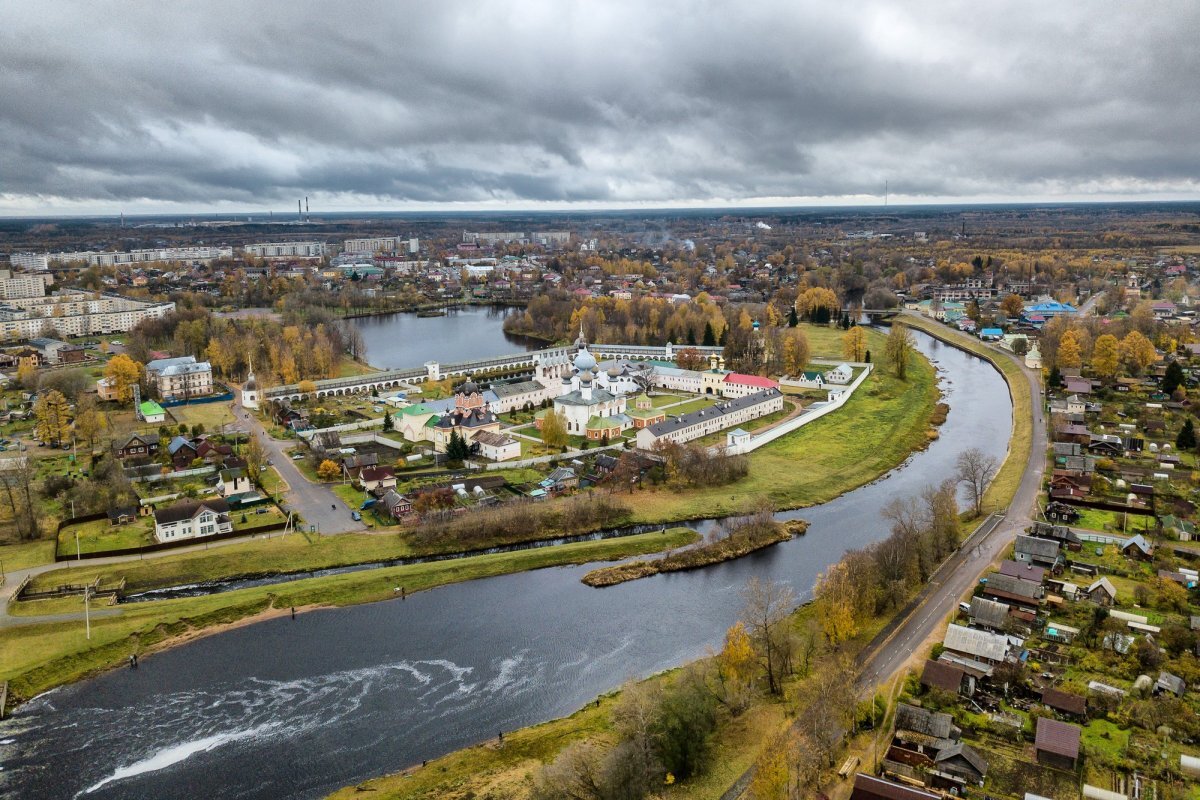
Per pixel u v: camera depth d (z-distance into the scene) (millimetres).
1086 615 181500
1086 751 141875
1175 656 169500
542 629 196500
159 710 167750
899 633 180125
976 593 195375
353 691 173250
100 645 187250
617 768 133875
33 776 149250
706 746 146625
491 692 171875
